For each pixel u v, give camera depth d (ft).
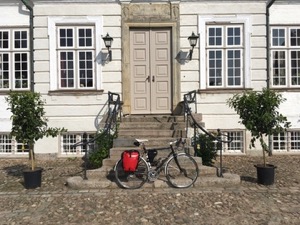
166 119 33.68
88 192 23.54
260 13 37.09
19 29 37.37
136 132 30.83
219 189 23.82
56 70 36.88
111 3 36.76
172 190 23.68
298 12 37.60
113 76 36.76
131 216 18.92
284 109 37.17
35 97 25.07
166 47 37.32
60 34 37.09
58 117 36.76
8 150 37.47
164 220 18.29
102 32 36.81
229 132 36.83
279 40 37.81
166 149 26.27
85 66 37.09
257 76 37.11
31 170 24.91
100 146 30.19
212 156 29.50
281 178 26.76
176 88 36.76
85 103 36.76
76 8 36.83
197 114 33.68
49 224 17.99
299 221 17.97
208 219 18.34
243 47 37.11
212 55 37.22
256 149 36.81
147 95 37.37
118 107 33.99
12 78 37.47
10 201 21.84
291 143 37.60
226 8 36.96
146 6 36.76
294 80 37.81
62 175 28.58
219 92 36.63
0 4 37.19
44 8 36.81
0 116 37.14
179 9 36.78
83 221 18.31
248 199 21.54
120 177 25.52
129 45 37.04
